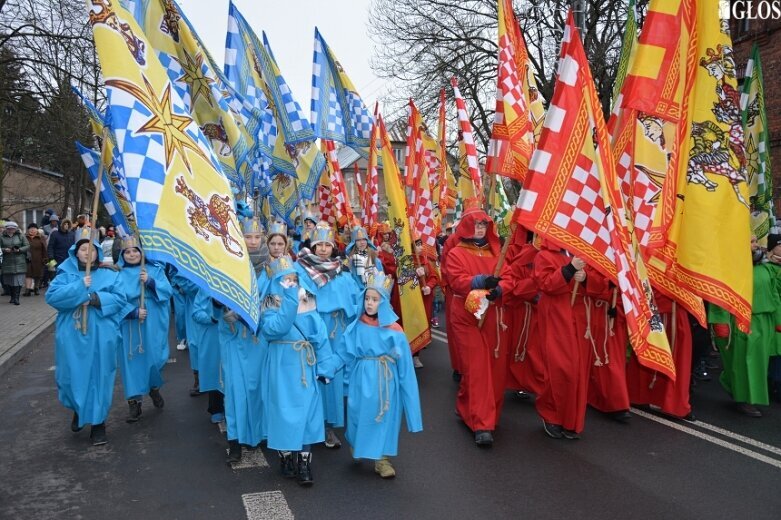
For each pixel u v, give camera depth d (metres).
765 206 8.53
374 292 4.82
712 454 5.27
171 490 4.63
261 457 5.32
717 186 5.64
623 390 6.04
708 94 5.69
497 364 5.84
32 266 18.16
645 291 4.96
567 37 4.78
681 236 5.70
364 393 4.73
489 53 19.78
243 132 7.91
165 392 7.50
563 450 5.41
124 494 4.56
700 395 7.23
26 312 14.18
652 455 5.25
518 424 6.19
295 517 4.17
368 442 4.73
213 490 4.63
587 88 4.69
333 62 9.49
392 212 8.77
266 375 4.82
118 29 4.40
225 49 8.98
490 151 6.22
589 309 5.81
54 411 6.79
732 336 6.47
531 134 6.29
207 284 4.29
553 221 4.63
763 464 5.04
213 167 4.83
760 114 8.54
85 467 5.10
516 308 6.79
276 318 4.64
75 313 5.50
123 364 6.13
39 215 38.31
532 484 4.68
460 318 5.74
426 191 9.30
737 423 6.13
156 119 4.42
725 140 5.70
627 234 4.73
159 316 6.46
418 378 8.09
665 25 5.57
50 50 18.19
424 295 9.11
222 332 5.08
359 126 9.77
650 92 5.57
